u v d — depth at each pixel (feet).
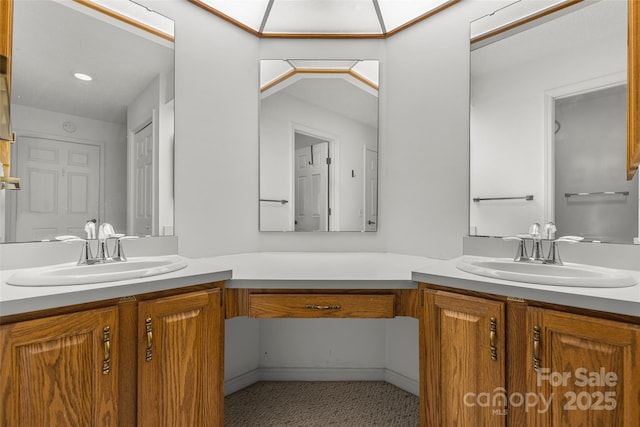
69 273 4.05
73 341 3.14
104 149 4.91
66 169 4.59
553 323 3.26
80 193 4.70
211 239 6.10
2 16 4.07
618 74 4.31
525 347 3.47
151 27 5.36
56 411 3.03
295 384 6.95
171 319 3.79
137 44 5.22
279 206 6.77
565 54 4.70
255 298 4.42
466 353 3.86
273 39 6.74
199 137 5.93
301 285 4.34
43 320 2.97
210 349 4.14
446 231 5.87
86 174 4.76
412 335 6.57
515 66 5.12
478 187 5.47
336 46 6.73
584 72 4.55
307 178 6.80
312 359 7.11
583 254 4.49
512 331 3.56
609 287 3.29
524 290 3.43
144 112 5.28
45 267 4.17
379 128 6.77
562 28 4.73
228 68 6.31
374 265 5.34
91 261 4.40
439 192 5.96
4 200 4.12
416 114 6.28
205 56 5.99
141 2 5.27
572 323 3.15
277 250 6.77
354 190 6.78
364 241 6.79
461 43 5.68
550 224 4.47
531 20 4.99
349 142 6.77
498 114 5.28
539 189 4.89
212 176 6.10
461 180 5.69
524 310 3.48
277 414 5.88
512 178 5.14
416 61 6.27
